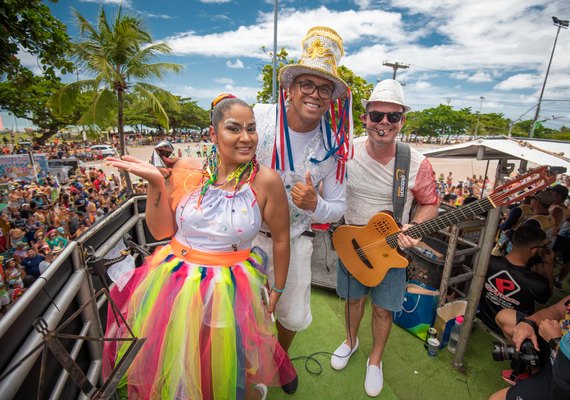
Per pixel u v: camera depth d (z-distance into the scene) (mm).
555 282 4328
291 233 1773
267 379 1503
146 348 1320
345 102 1690
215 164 1394
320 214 1617
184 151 29531
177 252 1417
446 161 32406
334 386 2156
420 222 2033
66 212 8664
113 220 1915
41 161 16906
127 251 1943
